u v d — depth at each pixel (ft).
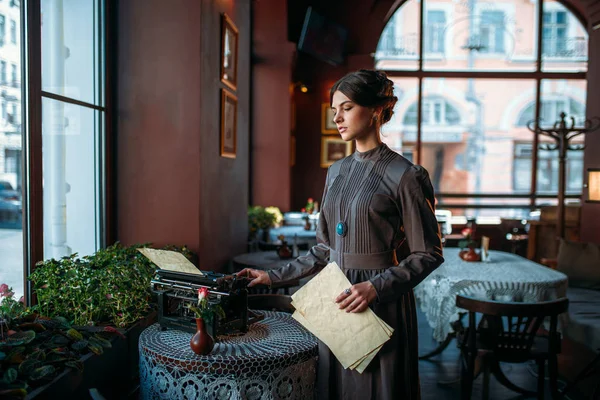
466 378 9.53
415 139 30.60
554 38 30.27
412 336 5.29
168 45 10.41
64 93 8.66
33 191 7.68
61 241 8.60
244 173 14.94
